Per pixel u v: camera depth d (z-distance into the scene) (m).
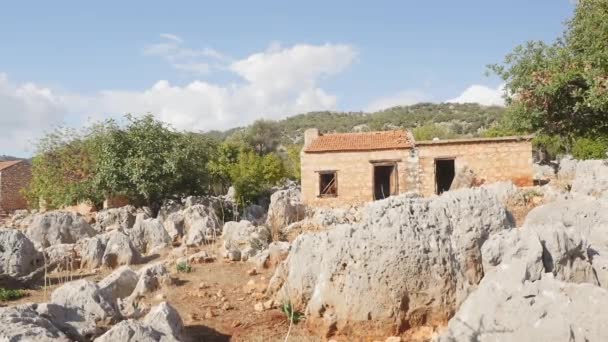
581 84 20.39
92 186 28.50
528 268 7.15
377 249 8.26
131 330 6.85
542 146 54.19
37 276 13.59
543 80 21.06
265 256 13.77
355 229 8.70
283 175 52.66
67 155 32.12
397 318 8.01
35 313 7.19
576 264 7.88
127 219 24.33
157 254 16.61
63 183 31.12
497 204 8.84
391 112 135.75
